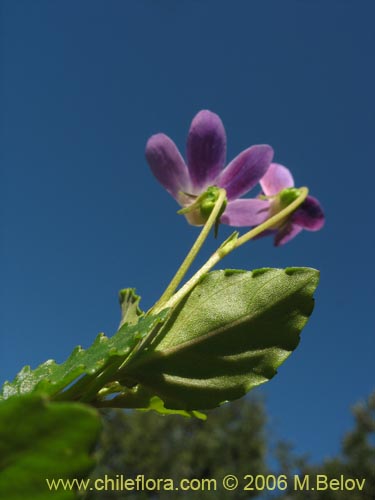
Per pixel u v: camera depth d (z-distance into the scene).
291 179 0.08
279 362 0.05
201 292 0.05
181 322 0.05
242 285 0.05
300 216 0.08
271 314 0.05
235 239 0.06
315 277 0.05
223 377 0.05
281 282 0.05
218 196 0.07
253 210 0.07
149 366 0.05
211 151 0.07
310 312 0.05
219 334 0.05
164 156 0.07
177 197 0.07
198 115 0.07
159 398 0.05
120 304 0.07
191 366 0.05
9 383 0.05
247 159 0.07
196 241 0.06
